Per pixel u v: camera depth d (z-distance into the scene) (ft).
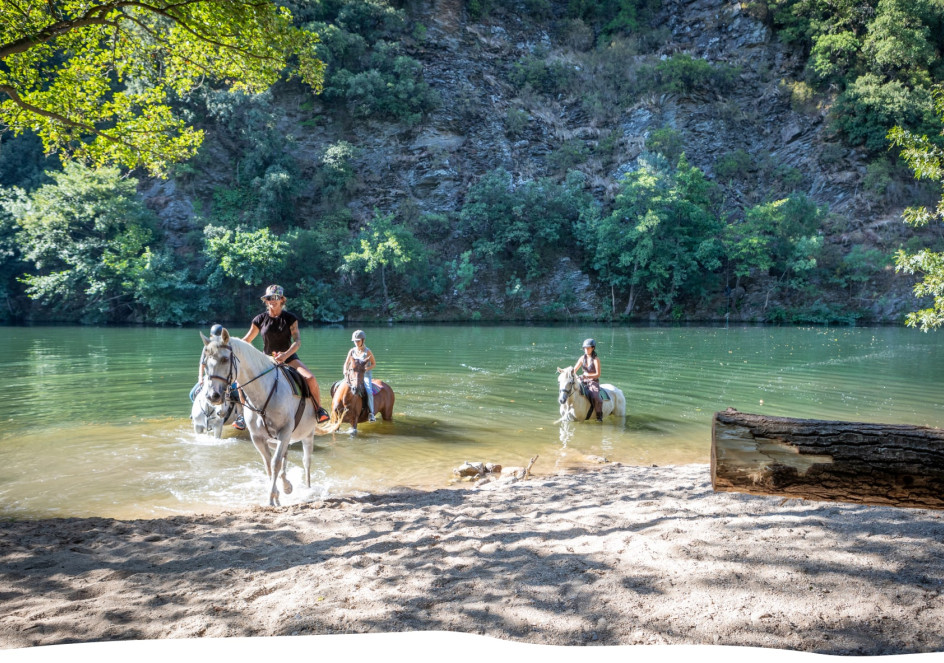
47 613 12.74
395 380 57.72
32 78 38.06
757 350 88.74
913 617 11.12
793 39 243.81
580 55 257.96
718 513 18.54
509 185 201.26
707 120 231.09
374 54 217.56
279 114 194.08
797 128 226.58
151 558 16.46
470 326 152.56
